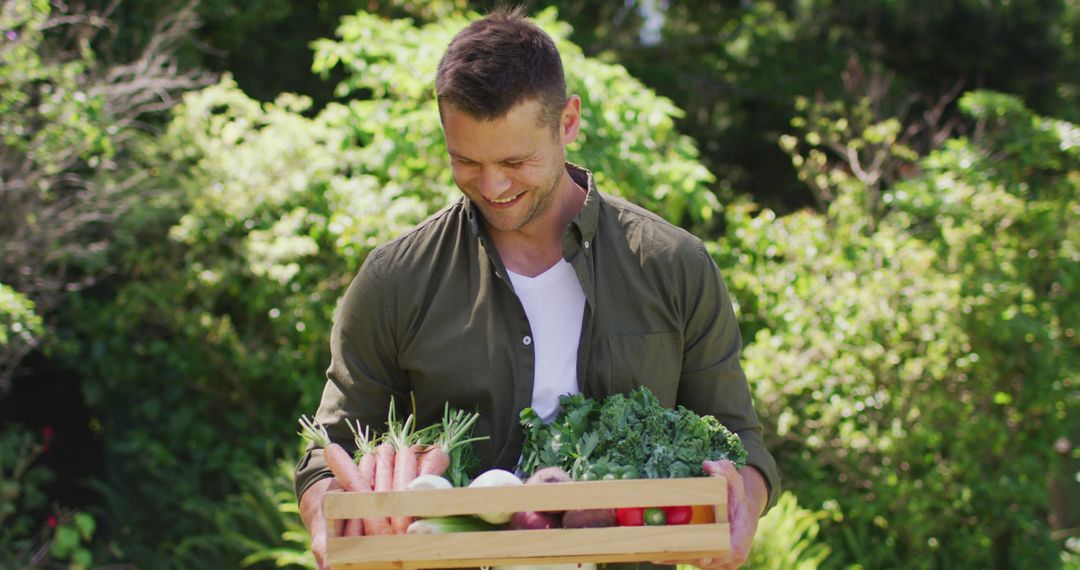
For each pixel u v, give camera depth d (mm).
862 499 5207
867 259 5512
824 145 9867
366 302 2051
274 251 5355
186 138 5996
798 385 5090
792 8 10570
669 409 1965
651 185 5406
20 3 5082
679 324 2039
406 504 1741
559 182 1978
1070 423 5707
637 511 1805
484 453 2033
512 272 2045
